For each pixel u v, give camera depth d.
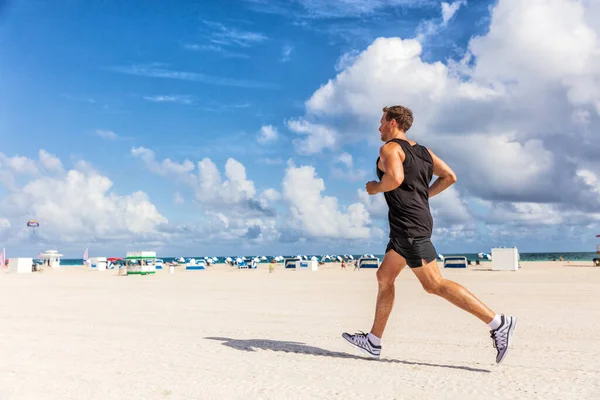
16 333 6.90
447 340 6.17
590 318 8.30
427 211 4.68
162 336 6.59
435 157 4.89
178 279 32.00
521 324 7.56
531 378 4.11
